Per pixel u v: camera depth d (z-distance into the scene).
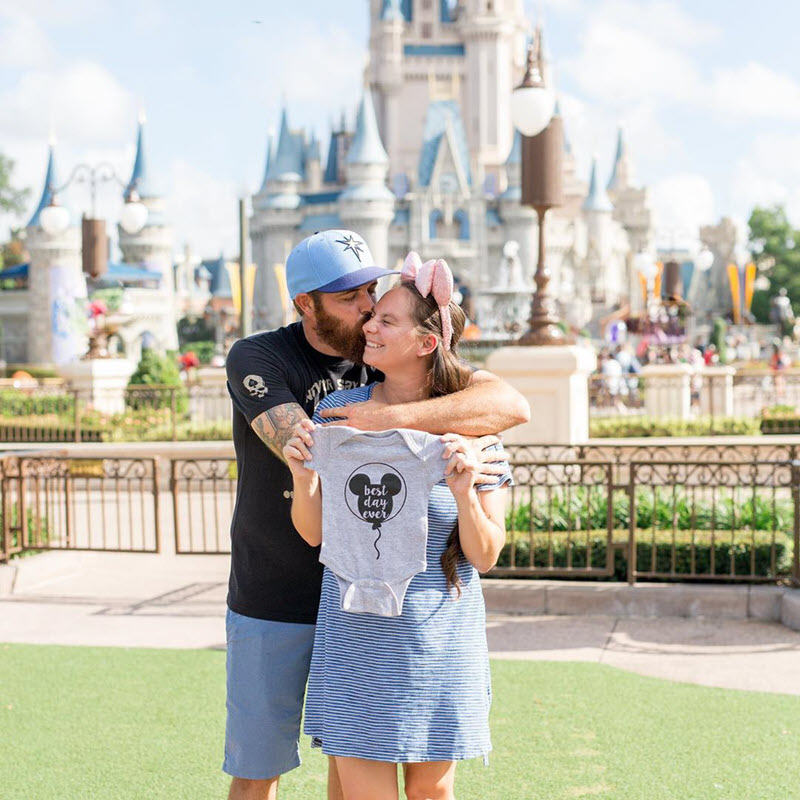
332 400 3.09
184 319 109.75
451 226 113.19
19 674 6.22
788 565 7.88
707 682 5.93
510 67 136.12
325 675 2.81
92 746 4.97
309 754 4.94
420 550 2.72
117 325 24.78
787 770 4.53
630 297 119.25
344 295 3.16
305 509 2.89
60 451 16.22
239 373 3.17
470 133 133.75
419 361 2.91
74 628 7.41
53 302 69.75
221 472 16.33
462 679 2.77
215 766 4.70
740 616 7.43
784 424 19.73
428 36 135.25
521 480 12.37
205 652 6.71
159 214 89.25
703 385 24.00
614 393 24.00
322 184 136.50
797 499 7.46
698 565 8.01
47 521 9.82
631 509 7.81
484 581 7.96
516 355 12.86
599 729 5.11
